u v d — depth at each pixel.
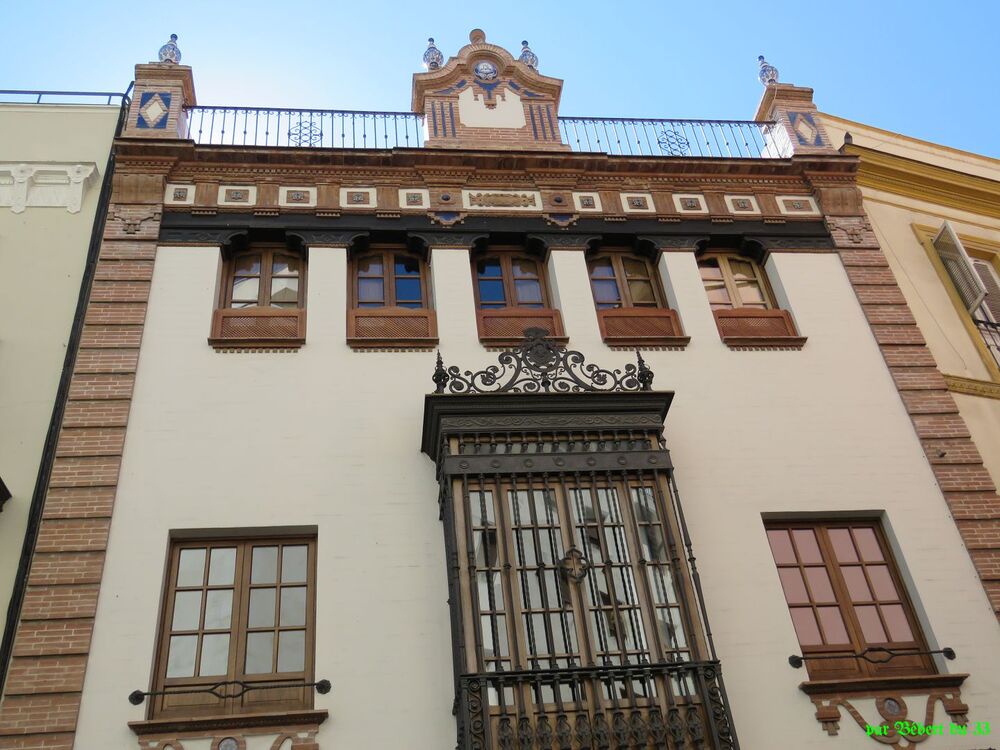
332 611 9.51
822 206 14.16
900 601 10.52
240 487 10.27
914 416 11.88
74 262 12.08
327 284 12.21
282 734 8.70
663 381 11.84
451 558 9.38
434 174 13.52
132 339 11.28
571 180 13.87
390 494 10.40
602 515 9.81
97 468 10.16
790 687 9.56
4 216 12.38
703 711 8.62
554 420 10.45
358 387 11.25
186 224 12.53
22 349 11.16
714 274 13.50
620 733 8.41
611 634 9.11
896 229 14.98
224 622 9.52
